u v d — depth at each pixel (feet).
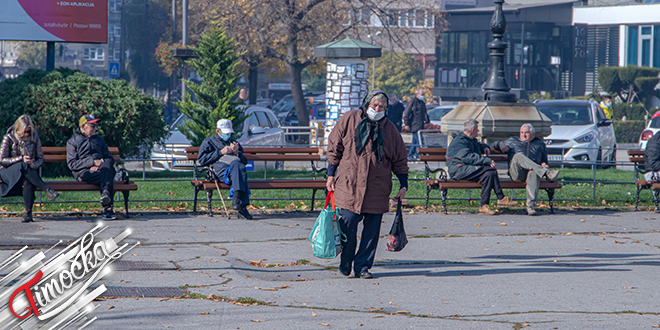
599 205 65.46
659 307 30.94
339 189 36.50
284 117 209.87
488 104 71.05
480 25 348.38
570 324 28.19
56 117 76.28
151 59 375.45
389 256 42.39
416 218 56.59
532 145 61.93
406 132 117.19
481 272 38.01
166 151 89.25
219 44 86.38
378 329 27.48
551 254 43.16
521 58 342.85
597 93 299.38
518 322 28.48
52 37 87.45
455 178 59.93
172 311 29.48
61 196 64.69
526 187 59.77
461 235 49.32
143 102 79.92
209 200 56.08
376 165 36.27
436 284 35.19
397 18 190.19
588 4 410.52
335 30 177.27
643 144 121.70
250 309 30.07
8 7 85.56
